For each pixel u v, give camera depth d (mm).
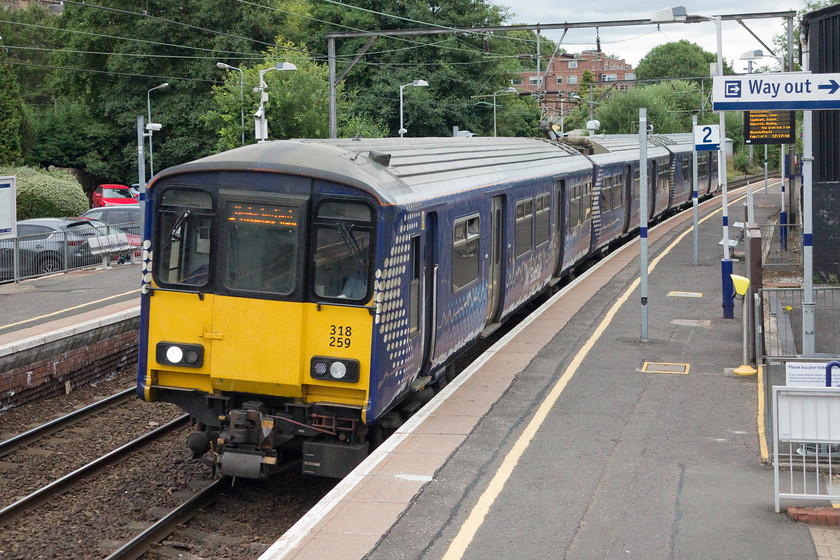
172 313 9898
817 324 13781
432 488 8438
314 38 62031
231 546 9148
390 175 10383
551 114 82750
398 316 9820
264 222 9547
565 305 17516
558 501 8164
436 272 11180
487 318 14484
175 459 11938
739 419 10547
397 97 59406
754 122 16875
